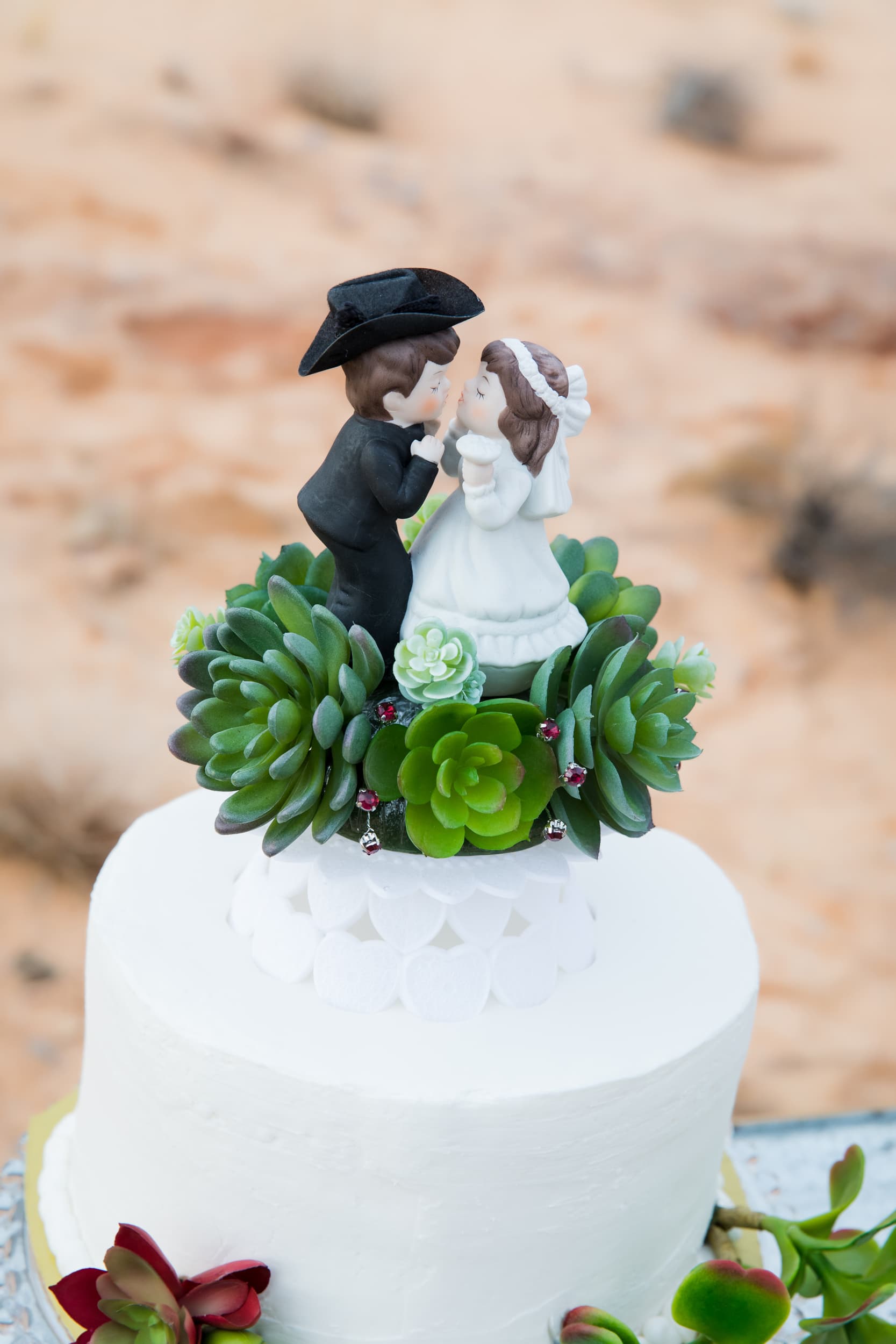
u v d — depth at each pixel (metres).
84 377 7.70
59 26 10.00
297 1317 1.97
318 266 8.55
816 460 7.59
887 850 5.65
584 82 10.56
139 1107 2.02
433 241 8.93
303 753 1.83
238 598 2.10
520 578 1.91
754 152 10.17
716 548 7.16
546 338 8.32
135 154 9.11
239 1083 1.87
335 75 9.95
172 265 8.38
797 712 6.34
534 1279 1.95
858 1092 4.63
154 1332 1.89
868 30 11.29
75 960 5.01
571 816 1.92
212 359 7.93
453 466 1.96
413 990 1.98
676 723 1.94
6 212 8.55
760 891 5.39
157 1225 2.05
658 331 8.55
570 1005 2.04
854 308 8.80
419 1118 1.81
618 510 7.28
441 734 1.83
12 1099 4.49
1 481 7.05
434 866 1.97
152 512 6.95
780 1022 4.88
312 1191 1.89
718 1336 1.95
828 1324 2.06
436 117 10.06
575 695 1.93
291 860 2.01
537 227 9.20
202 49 10.04
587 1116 1.87
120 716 5.87
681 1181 2.06
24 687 5.98
